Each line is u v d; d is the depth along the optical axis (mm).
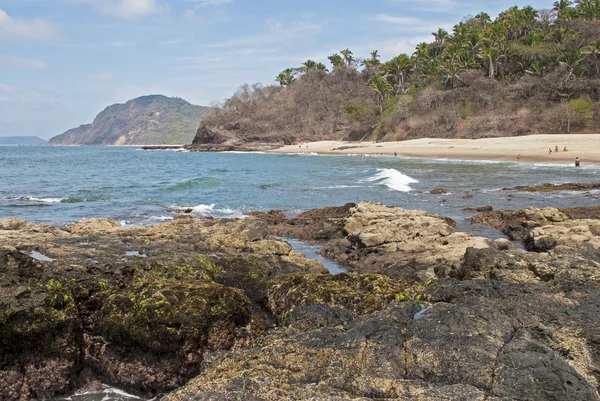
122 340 7609
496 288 8250
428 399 4945
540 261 9828
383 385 5285
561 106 84625
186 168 57688
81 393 7520
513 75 101688
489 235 17922
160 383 7406
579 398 4918
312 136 130250
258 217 21594
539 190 29250
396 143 92125
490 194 28297
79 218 21734
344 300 8508
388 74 129750
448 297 8133
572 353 6066
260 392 5246
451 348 5777
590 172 39781
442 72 114625
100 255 9602
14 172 52562
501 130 88312
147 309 7418
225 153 108562
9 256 7930
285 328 7352
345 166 55156
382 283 8977
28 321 7227
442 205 24781
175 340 7301
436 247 14531
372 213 17625
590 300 7285
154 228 15375
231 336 7680
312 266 12773
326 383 5512
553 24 109562
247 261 10758
